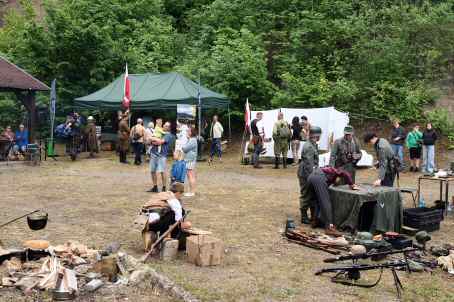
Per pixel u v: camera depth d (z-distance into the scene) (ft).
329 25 87.92
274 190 45.29
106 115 87.10
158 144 41.81
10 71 66.13
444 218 35.27
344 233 29.89
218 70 81.30
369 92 76.89
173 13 114.52
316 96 76.59
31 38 89.92
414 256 25.86
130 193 42.16
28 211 34.40
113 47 90.07
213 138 66.95
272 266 23.63
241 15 97.71
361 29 84.53
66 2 100.68
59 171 55.62
